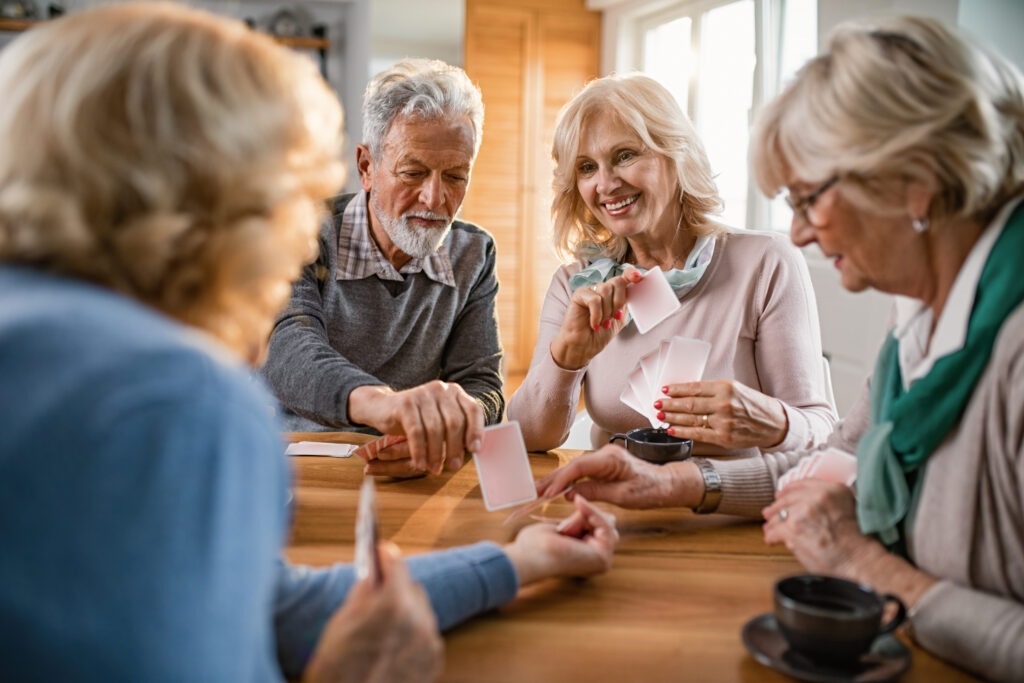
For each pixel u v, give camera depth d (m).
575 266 2.14
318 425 2.07
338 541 1.25
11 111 0.65
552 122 6.36
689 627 1.01
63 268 0.64
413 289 2.17
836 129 0.97
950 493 1.01
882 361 1.17
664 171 1.92
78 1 5.37
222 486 0.58
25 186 0.63
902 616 0.89
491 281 2.29
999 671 0.88
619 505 1.38
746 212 4.74
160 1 0.73
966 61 0.96
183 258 0.67
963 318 1.00
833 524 1.07
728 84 5.28
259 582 0.61
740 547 1.27
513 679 0.89
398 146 1.97
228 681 0.58
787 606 0.89
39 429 0.55
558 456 1.83
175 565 0.56
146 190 0.64
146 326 0.61
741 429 1.61
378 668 0.75
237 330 0.74
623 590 1.11
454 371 2.25
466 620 1.02
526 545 1.11
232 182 0.67
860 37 0.99
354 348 2.15
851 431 1.33
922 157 0.95
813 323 1.97
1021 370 0.94
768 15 4.54
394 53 5.94
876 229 1.01
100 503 0.55
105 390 0.56
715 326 1.95
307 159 0.76
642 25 6.17
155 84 0.65
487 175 6.30
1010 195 1.01
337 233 2.14
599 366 2.02
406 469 1.56
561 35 6.28
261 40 0.75
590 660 0.93
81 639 0.55
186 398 0.57
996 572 0.98
